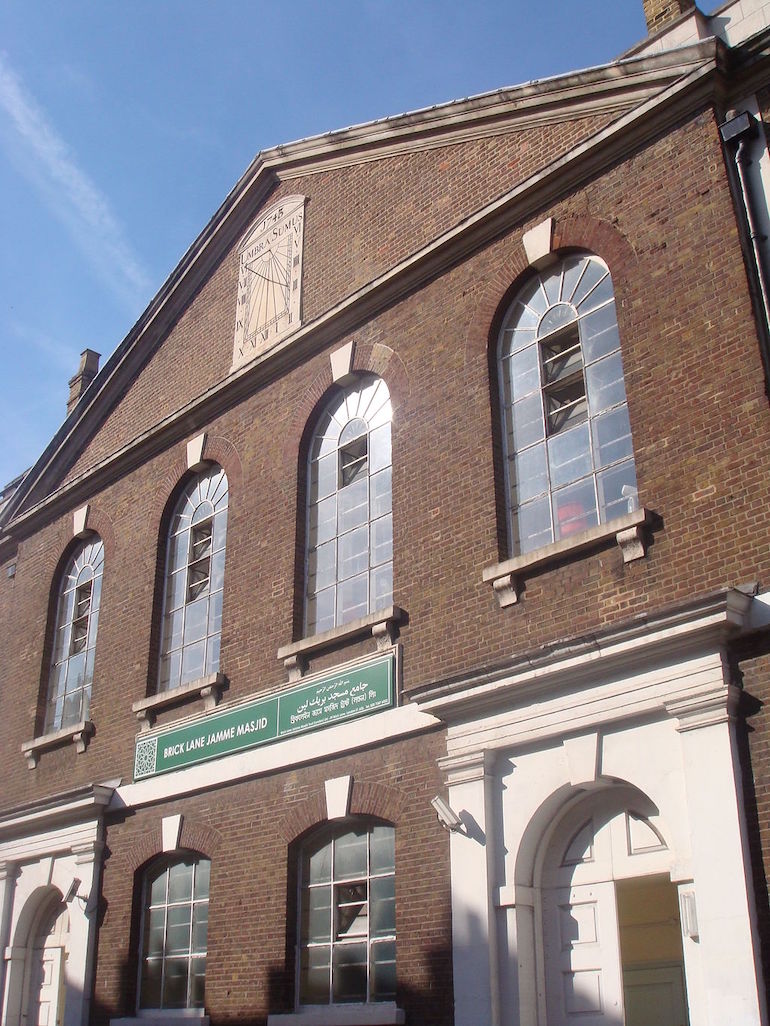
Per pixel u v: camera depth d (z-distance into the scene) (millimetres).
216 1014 12359
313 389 14500
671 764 9047
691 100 10914
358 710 11977
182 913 13695
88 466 19078
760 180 10242
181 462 16484
